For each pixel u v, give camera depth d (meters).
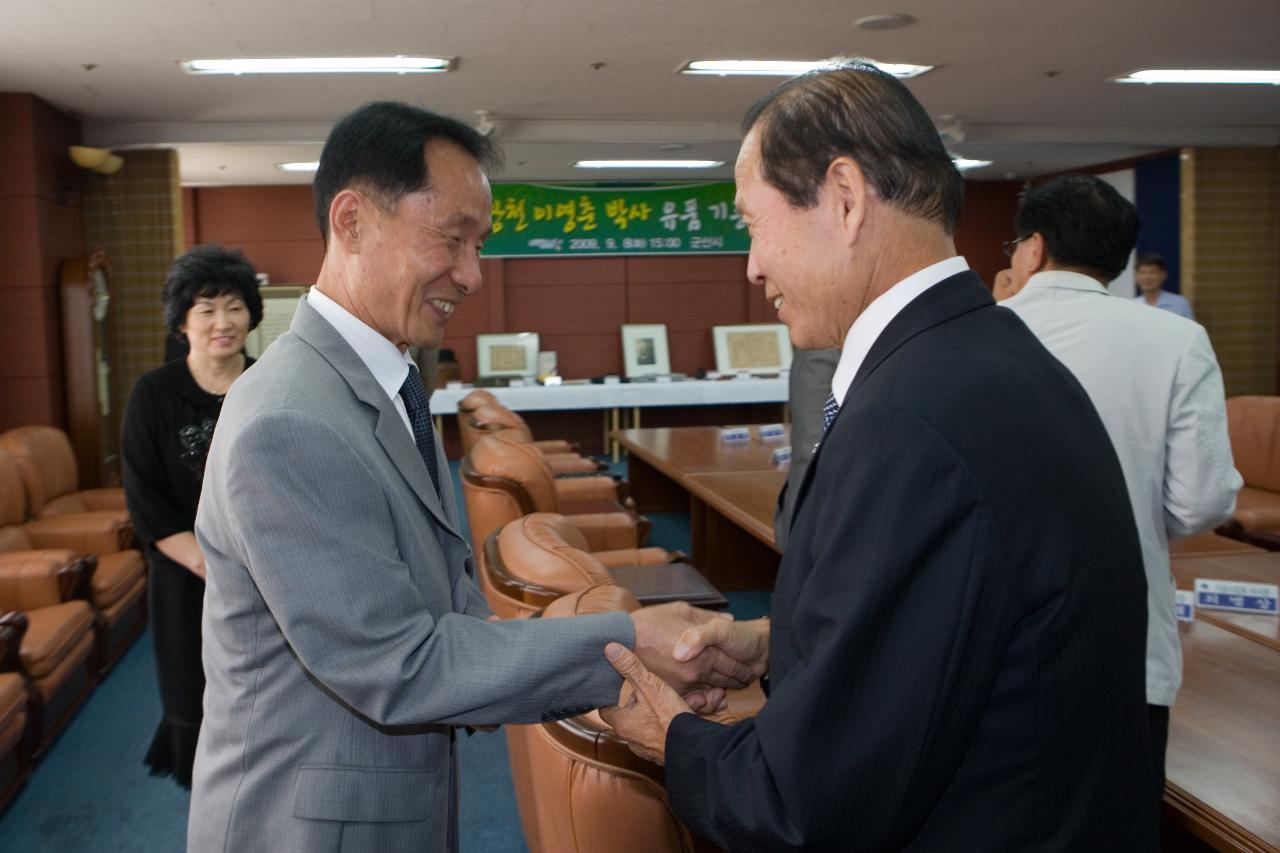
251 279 2.42
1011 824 0.88
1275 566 2.68
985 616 0.85
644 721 1.13
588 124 7.68
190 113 6.73
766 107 1.04
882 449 0.87
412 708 1.11
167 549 2.34
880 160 0.97
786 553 1.00
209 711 1.25
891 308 0.98
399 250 1.21
